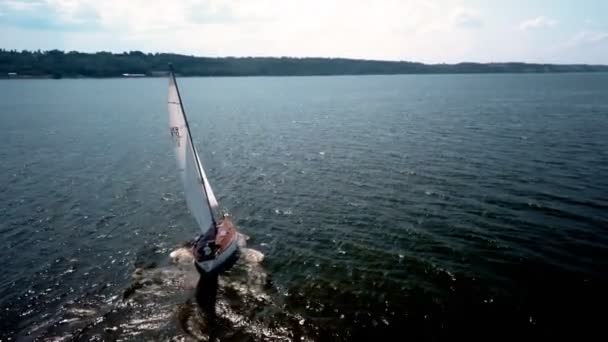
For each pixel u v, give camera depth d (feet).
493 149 194.29
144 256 102.12
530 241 101.76
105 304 81.56
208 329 72.79
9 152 211.82
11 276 92.43
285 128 286.66
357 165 177.88
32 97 534.78
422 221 116.78
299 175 166.30
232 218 124.67
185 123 98.84
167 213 130.00
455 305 78.07
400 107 402.11
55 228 118.42
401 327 72.38
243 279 89.71
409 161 180.14
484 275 87.71
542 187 138.72
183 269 94.99
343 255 99.40
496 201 128.36
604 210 118.01
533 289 82.23
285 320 74.74
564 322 72.49
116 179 165.17
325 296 82.23
